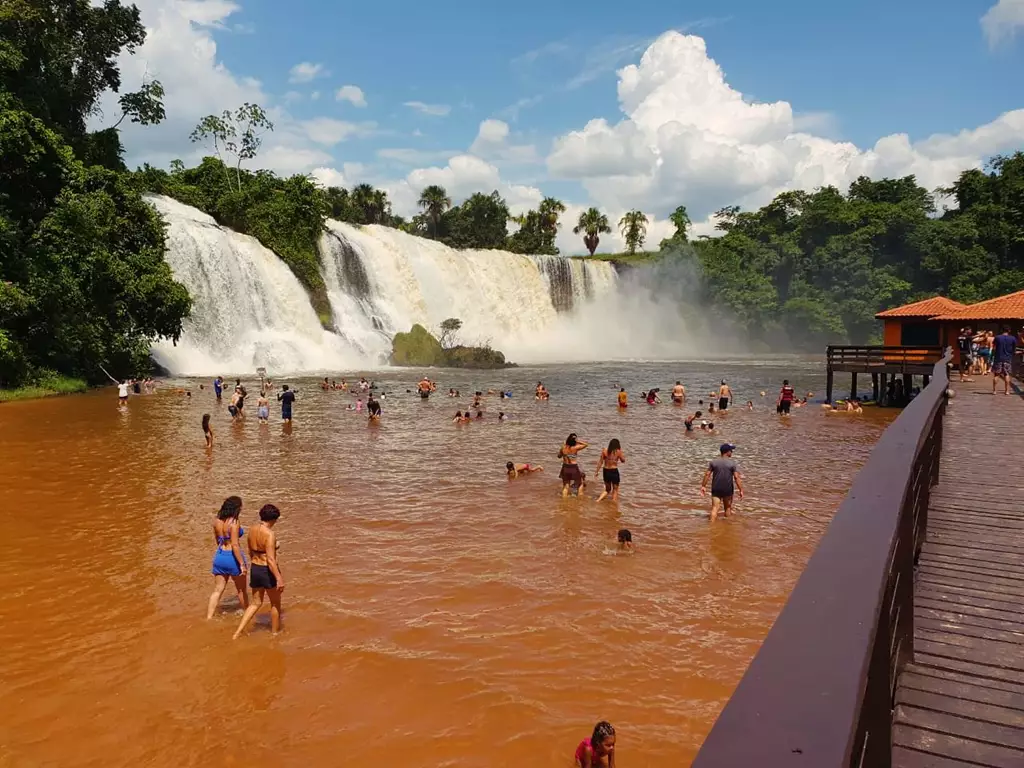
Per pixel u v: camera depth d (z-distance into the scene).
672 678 8.12
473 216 113.69
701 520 14.45
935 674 4.79
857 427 27.33
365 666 8.38
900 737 4.10
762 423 28.42
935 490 9.55
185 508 15.22
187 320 48.38
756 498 16.27
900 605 4.30
